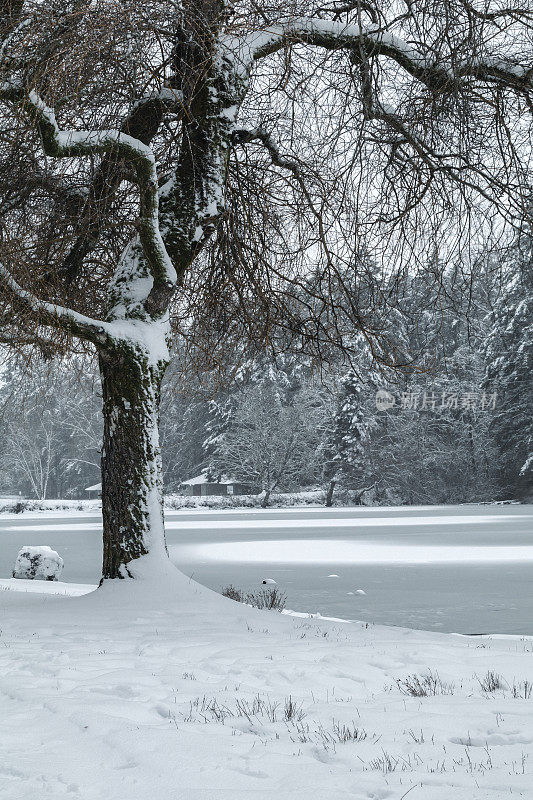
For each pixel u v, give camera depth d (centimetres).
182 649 849
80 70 1005
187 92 1227
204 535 4078
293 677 723
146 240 1235
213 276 1540
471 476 8581
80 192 1373
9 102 1127
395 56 1232
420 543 3297
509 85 1236
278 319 1546
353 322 1442
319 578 2119
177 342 1639
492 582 1981
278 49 1223
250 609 1181
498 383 7919
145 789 415
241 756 476
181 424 10312
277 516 6612
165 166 1445
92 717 549
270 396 8800
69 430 11150
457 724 545
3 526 5875
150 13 1027
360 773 440
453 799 392
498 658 824
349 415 8638
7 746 497
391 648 879
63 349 1282
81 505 9100
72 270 1452
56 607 1178
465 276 1371
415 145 1288
